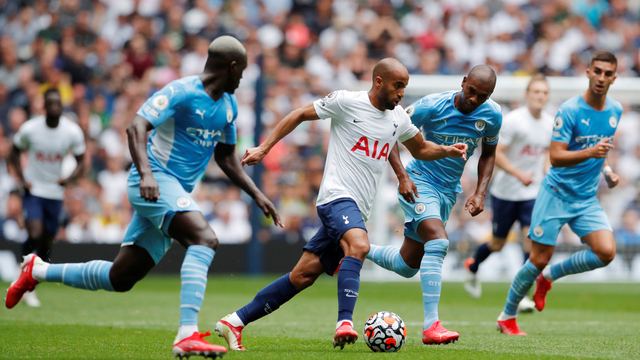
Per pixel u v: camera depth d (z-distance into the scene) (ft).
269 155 186.19
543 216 76.74
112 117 193.88
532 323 87.56
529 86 106.83
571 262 79.77
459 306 112.47
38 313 93.86
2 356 52.42
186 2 221.46
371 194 60.23
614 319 93.35
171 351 55.57
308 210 185.37
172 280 167.32
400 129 60.39
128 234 57.06
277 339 66.23
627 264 178.60
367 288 150.10
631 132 180.04
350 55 215.31
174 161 54.39
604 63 73.67
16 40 215.10
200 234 51.16
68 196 170.09
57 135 111.75
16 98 196.75
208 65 54.70
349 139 58.85
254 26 220.02
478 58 222.07
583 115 75.31
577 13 235.81
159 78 205.77
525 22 231.71
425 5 230.07
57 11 214.90
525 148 106.93
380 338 55.57
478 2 231.91
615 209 179.93
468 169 177.06
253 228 177.37
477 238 175.32
